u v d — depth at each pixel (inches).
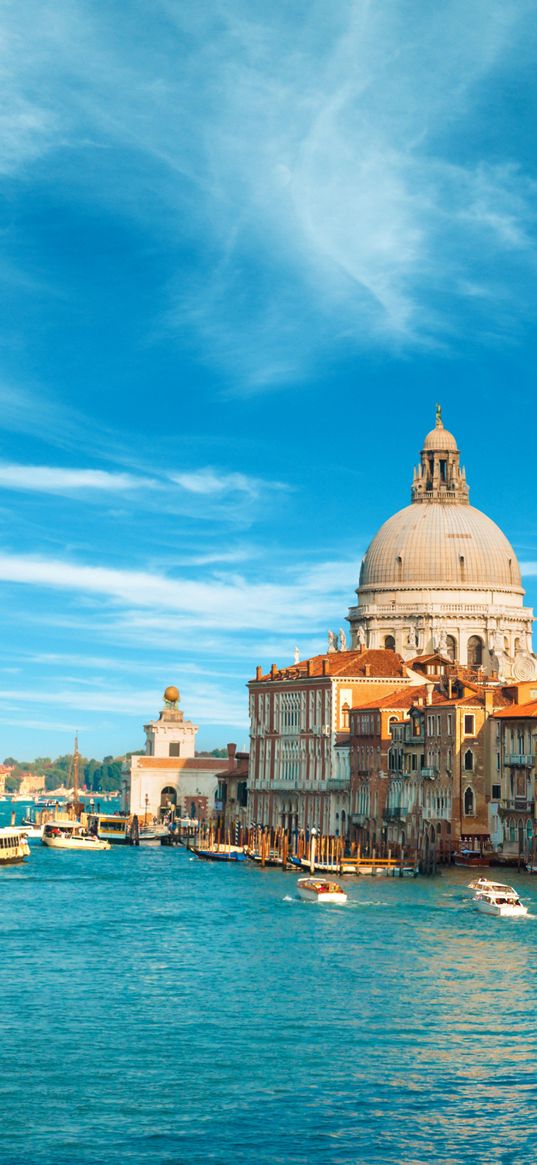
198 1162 2199.8
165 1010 3034.0
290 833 7573.8
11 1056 2667.3
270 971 3462.1
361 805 6924.2
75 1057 2667.3
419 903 4761.3
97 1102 2427.4
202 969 3494.1
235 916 4483.3
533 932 4084.6
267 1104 2428.6
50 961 3604.8
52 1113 2378.2
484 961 3595.0
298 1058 2669.8
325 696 7460.6
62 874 6112.2
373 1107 2420.0
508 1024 2915.8
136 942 3927.2
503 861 5930.1
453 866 5984.3
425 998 3149.6
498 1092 2495.1
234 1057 2672.2
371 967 3516.2
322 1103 2436.0
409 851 6299.2
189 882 5679.1
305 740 7642.7
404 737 6535.4
